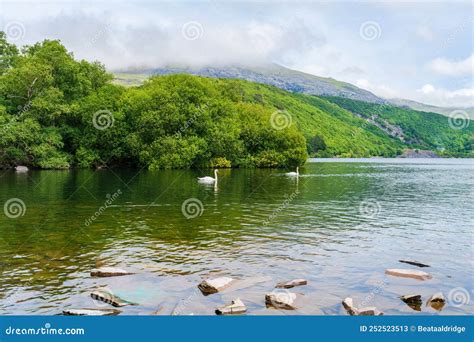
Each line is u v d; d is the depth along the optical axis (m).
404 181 55.09
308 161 136.25
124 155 76.00
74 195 33.94
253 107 96.50
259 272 14.54
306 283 13.45
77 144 73.50
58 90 68.56
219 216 25.31
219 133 78.88
